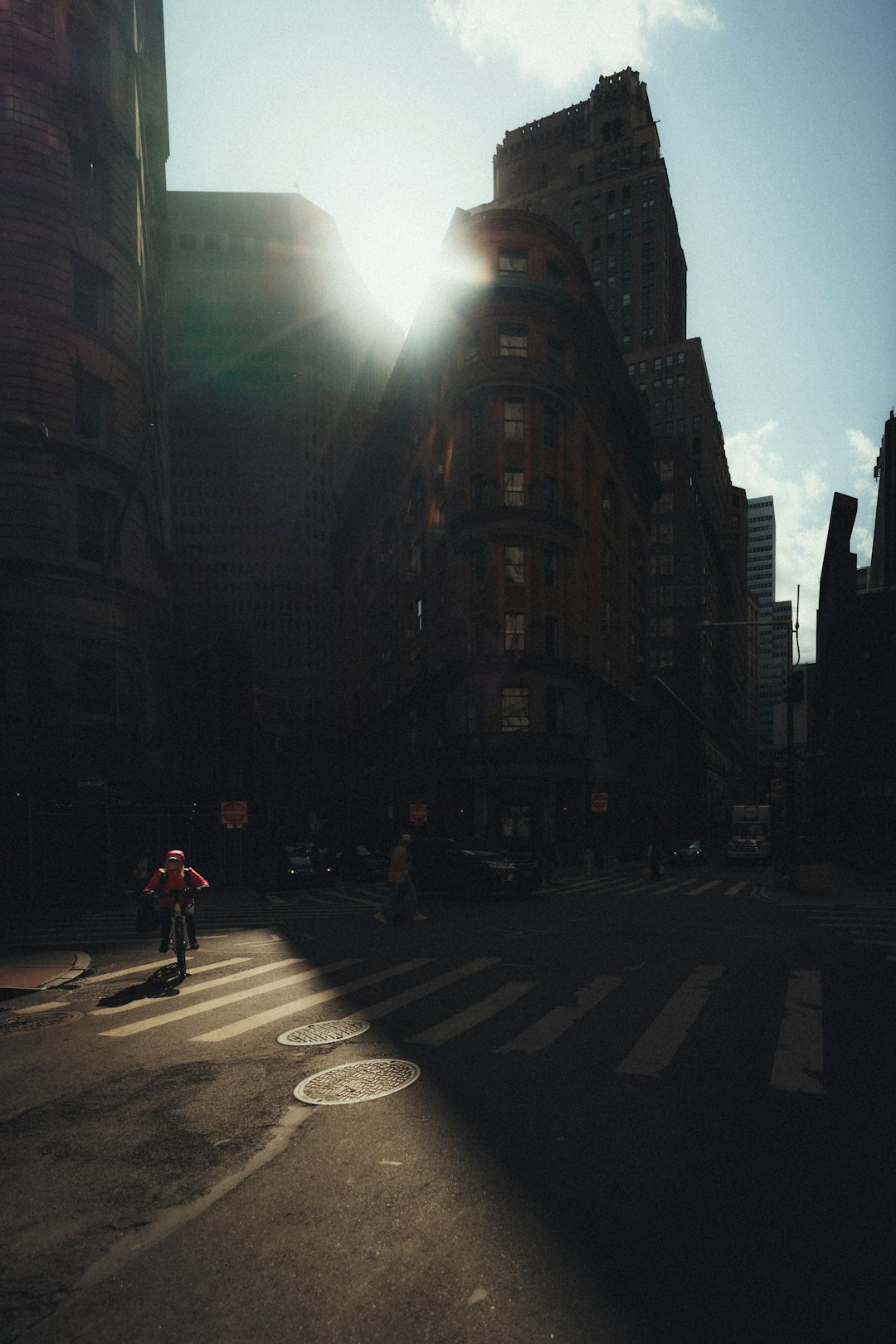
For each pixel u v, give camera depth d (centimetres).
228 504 15188
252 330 15562
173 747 3422
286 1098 572
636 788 6059
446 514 4628
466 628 4366
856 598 4191
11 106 2941
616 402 5456
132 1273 355
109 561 3036
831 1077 600
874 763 4003
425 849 2264
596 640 4988
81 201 3128
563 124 12062
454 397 4509
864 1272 347
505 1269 351
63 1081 635
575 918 1680
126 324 3262
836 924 1537
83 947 1447
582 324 4634
